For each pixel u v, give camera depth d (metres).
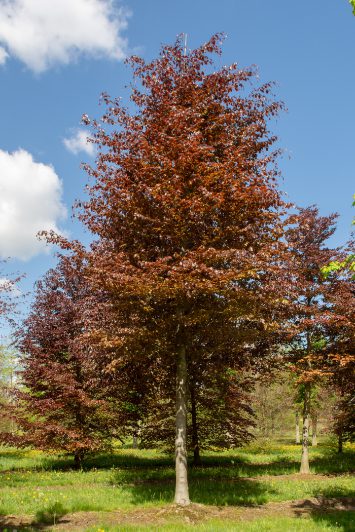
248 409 18.83
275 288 9.88
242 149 10.27
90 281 10.22
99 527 7.61
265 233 10.62
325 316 13.74
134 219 10.09
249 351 15.62
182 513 8.80
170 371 13.76
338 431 20.59
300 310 15.02
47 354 16.66
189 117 10.17
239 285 10.27
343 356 13.73
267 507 10.01
